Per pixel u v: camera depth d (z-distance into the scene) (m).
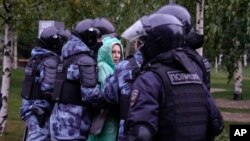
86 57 5.86
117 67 5.21
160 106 3.81
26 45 44.41
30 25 12.64
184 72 3.94
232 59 16.38
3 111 12.52
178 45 4.02
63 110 5.99
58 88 6.03
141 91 3.80
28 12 12.24
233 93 28.69
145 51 4.10
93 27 6.12
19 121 14.94
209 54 17.19
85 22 6.20
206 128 4.08
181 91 3.85
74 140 5.96
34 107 7.03
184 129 3.81
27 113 7.21
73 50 5.96
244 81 43.91
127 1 14.42
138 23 4.41
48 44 7.18
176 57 3.91
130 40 4.55
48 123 7.11
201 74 4.42
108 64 6.09
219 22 13.40
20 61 46.09
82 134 5.99
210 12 13.40
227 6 12.95
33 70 7.09
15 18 12.39
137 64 4.96
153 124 3.74
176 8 5.49
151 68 3.91
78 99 5.96
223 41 15.15
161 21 3.99
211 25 13.49
